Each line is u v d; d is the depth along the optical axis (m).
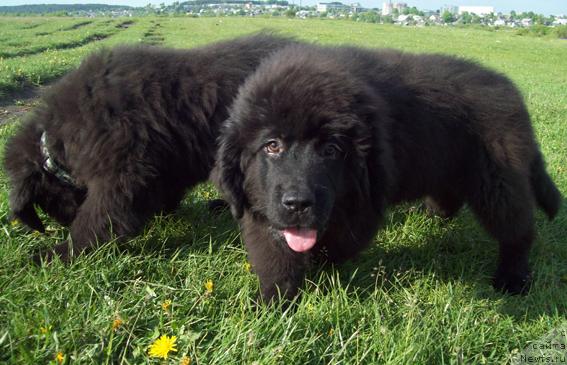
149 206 1.01
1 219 1.03
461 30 14.36
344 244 0.87
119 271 0.88
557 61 6.78
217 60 1.05
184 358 0.66
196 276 0.88
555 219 1.21
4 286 0.80
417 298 0.87
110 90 0.96
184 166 1.04
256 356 0.67
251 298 0.83
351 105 0.75
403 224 1.17
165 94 1.00
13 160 0.98
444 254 1.08
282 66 0.78
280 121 0.73
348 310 0.80
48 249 0.98
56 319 0.72
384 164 0.79
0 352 0.66
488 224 1.00
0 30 8.69
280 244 0.81
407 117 0.91
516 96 0.99
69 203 1.01
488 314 0.85
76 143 0.95
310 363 0.70
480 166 0.97
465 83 0.97
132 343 0.71
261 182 0.76
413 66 0.97
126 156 0.95
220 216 1.15
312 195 0.71
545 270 1.02
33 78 2.89
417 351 0.70
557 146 1.89
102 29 9.55
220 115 1.02
